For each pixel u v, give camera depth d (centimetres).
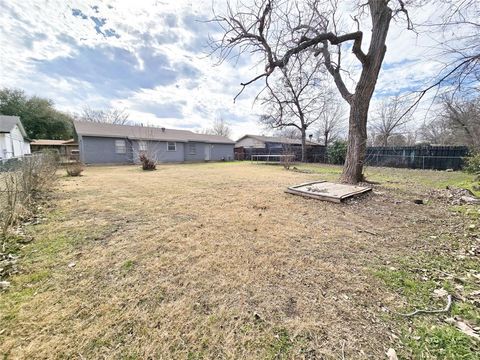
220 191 608
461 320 155
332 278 207
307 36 600
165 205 457
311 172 1170
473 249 266
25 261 230
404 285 197
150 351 132
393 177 962
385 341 138
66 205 449
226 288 191
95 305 168
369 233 321
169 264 229
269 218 382
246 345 137
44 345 134
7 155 1429
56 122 2591
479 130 1073
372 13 586
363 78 624
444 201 503
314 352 131
